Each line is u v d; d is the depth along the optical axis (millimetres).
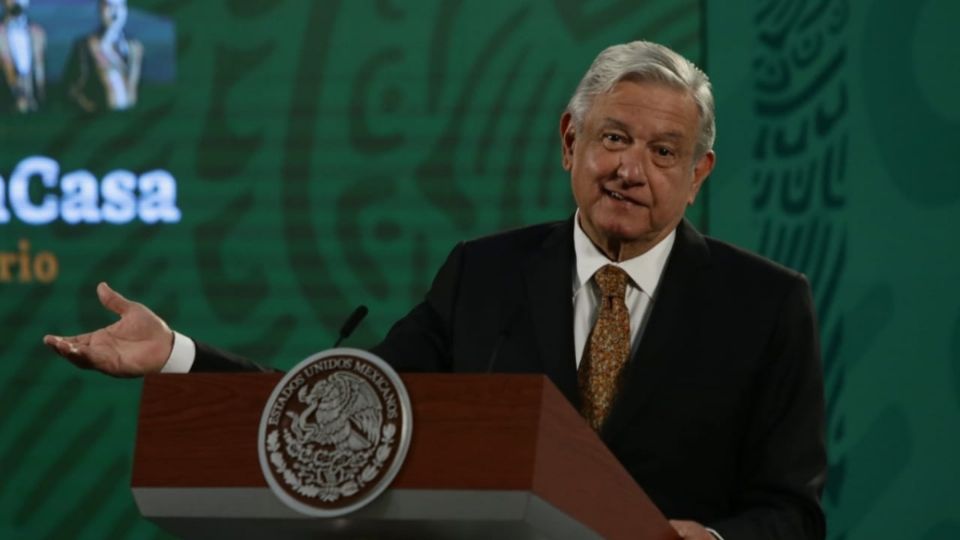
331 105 20219
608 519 6621
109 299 8359
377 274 20188
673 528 7324
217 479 6574
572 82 20000
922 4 19609
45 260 20203
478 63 20109
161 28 20203
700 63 19922
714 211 19906
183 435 6695
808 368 8859
